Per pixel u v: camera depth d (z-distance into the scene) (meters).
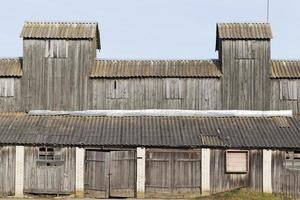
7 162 50.91
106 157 51.12
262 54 59.25
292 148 50.28
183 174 50.78
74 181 50.81
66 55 59.31
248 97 58.75
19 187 50.69
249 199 47.69
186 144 50.38
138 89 59.00
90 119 55.81
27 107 58.72
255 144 50.44
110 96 58.91
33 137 51.31
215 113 57.34
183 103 58.72
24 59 59.28
